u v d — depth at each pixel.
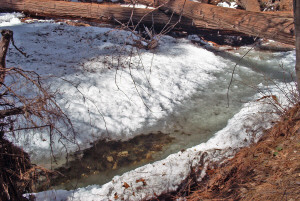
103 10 8.11
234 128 4.69
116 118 5.20
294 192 3.22
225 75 6.90
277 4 9.30
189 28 8.21
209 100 5.99
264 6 9.39
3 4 8.62
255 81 6.64
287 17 5.98
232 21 6.65
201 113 5.61
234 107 5.79
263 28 6.17
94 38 7.70
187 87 6.31
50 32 7.79
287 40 5.92
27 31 7.69
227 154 4.30
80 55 6.84
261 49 8.25
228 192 3.62
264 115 4.90
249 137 4.52
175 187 3.79
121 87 5.87
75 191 3.65
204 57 7.62
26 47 6.91
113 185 3.68
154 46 7.52
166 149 4.74
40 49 6.92
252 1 8.89
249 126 4.69
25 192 3.36
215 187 3.81
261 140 4.47
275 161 3.84
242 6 9.44
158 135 5.03
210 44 8.41
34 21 8.51
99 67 6.39
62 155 4.44
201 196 3.66
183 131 5.15
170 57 7.30
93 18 8.24
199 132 5.13
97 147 4.69
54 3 8.27
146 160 4.52
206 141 4.90
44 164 4.25
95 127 4.94
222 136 4.56
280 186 3.39
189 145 4.83
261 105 5.28
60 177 4.12
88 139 4.76
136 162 4.47
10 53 6.55
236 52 8.07
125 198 3.54
